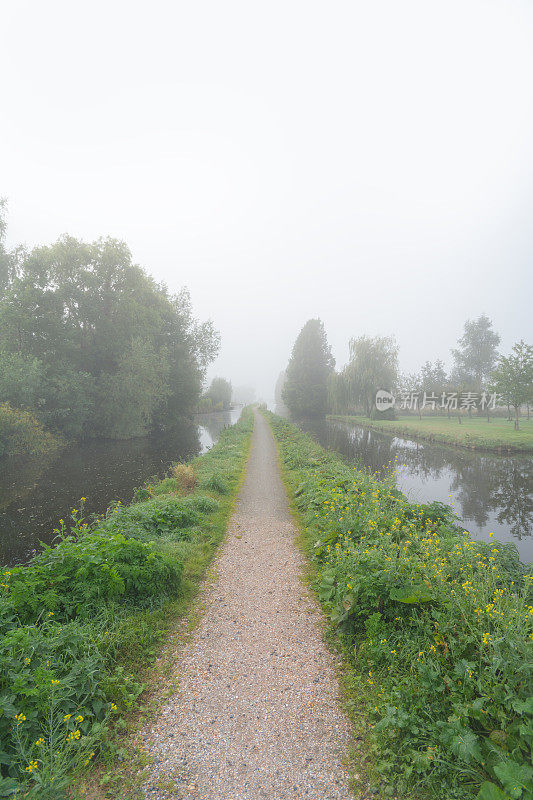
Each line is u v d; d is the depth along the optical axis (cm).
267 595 556
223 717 331
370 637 407
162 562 529
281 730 316
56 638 363
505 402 3038
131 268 3012
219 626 477
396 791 261
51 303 2503
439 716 299
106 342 2883
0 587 419
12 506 1178
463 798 247
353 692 357
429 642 359
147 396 2939
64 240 2755
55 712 304
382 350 4266
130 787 268
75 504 1188
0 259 2672
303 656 415
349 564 514
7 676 307
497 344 6625
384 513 723
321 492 962
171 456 2127
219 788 267
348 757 289
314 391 5675
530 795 217
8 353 2234
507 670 293
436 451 2392
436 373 5694
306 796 260
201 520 860
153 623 462
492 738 263
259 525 883
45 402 2362
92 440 2792
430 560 482
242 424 3347
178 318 3925
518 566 551
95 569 471
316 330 6000
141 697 354
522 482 1620
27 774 262
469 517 1171
